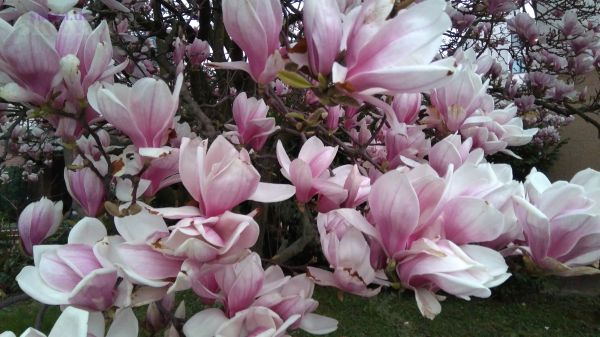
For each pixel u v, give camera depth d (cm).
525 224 47
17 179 258
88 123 55
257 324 43
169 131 48
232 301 43
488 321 277
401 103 74
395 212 41
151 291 40
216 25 164
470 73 71
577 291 332
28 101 49
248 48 48
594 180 49
